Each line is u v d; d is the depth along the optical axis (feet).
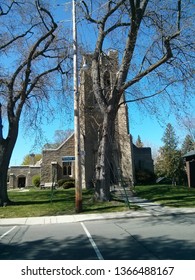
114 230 39.99
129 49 65.21
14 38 73.77
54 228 44.57
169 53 60.95
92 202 67.21
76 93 59.67
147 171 118.42
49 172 122.21
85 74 93.76
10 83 72.08
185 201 68.18
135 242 31.37
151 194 82.99
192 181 132.98
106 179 68.08
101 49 69.05
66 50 75.05
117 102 67.92
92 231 40.01
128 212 56.80
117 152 102.63
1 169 70.79
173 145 240.53
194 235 33.30
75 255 27.07
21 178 203.10
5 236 39.14
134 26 63.46
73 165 122.11
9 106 72.64
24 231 42.96
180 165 201.77
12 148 72.59
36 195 89.04
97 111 101.76
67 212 59.26
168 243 29.99
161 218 50.08
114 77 73.36
